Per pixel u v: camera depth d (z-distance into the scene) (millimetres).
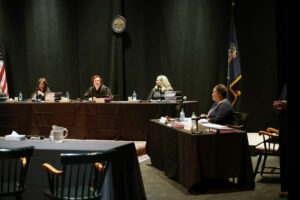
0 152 2883
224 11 8625
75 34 9633
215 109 5094
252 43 8398
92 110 6793
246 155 4148
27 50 9789
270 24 8234
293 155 2367
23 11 9789
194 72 8883
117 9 9203
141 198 3531
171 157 4801
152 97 7445
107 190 3260
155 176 4949
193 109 6961
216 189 4254
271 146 4680
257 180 4613
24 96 9906
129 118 6668
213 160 4066
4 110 7145
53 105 6934
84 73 9617
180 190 4262
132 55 9352
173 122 5031
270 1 8211
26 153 2975
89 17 9500
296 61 2346
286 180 3863
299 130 2357
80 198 2883
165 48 9156
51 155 3410
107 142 3691
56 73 9695
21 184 3070
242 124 5184
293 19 2338
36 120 7000
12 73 9891
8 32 9828
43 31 9680
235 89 7988
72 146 3512
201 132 4195
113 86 9305
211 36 8727
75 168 3385
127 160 3555
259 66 8367
